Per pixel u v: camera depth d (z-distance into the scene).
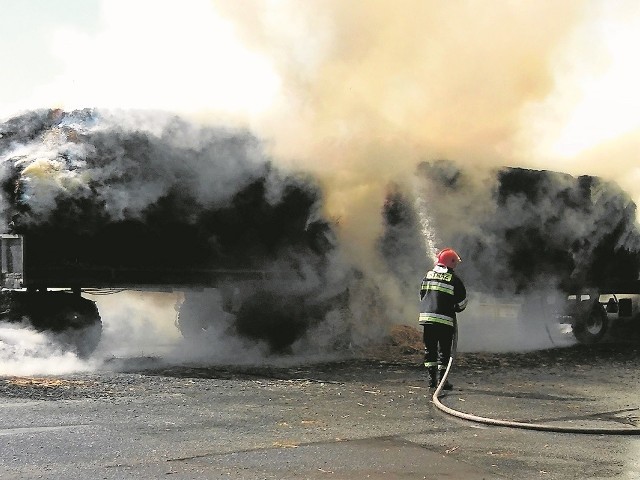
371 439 5.70
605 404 7.47
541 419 6.63
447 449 5.42
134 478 4.52
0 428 5.77
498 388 8.44
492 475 4.74
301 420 6.38
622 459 5.23
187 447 5.32
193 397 7.32
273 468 4.80
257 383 8.36
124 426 5.94
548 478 4.70
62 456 5.00
